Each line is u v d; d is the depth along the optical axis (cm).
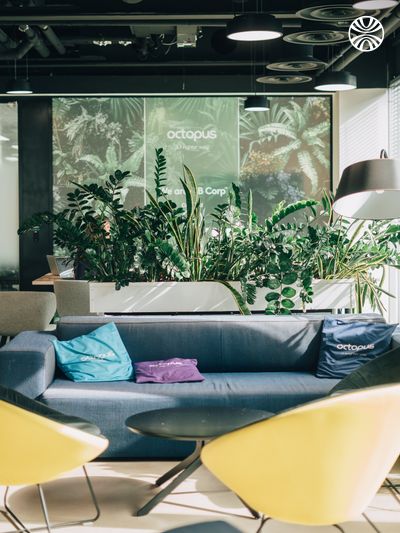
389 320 1027
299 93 1123
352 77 886
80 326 550
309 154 1157
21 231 684
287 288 648
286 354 551
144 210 679
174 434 375
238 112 1161
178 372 513
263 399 480
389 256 698
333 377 520
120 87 1124
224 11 818
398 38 998
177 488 434
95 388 492
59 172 1162
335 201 501
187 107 1159
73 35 1035
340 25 673
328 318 555
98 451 340
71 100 1155
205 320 554
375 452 296
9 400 354
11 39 1043
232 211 695
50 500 416
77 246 679
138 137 1157
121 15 815
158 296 657
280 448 289
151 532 373
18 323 741
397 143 1041
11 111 1162
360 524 384
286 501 298
